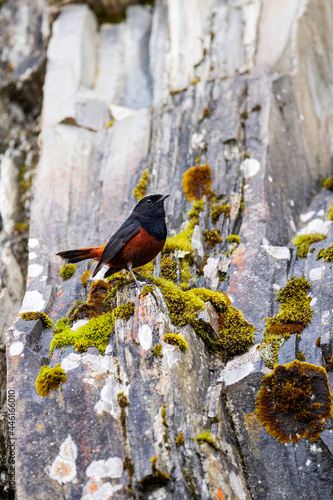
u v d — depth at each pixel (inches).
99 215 478.0
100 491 285.9
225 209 442.0
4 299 475.5
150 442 292.0
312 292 364.5
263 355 331.0
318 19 607.5
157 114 548.7
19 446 307.9
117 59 640.4
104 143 545.3
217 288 389.4
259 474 307.6
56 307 392.2
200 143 500.1
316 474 298.4
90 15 665.6
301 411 308.3
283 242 432.5
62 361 335.3
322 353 324.5
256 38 570.9
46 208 488.1
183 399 303.4
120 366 326.3
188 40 600.1
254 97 514.3
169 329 336.2
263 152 470.6
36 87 690.8
